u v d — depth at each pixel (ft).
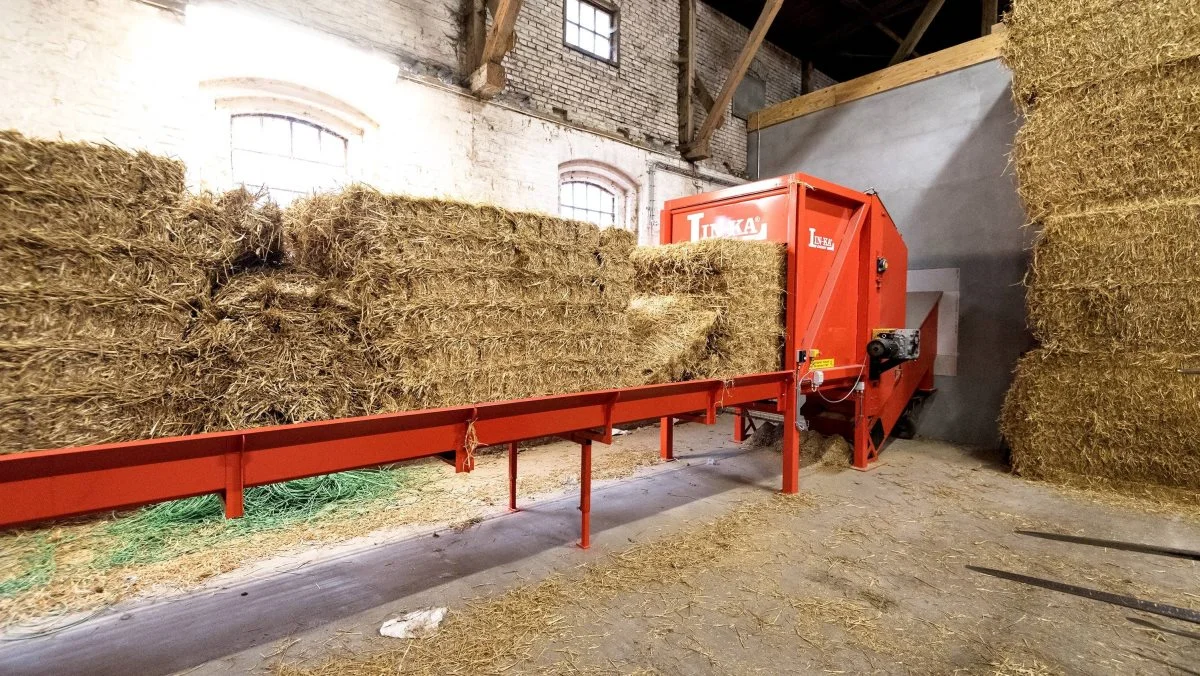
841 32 28.40
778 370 13.46
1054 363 14.79
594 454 17.58
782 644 7.16
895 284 17.12
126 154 5.33
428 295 7.25
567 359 8.91
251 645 7.14
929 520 11.80
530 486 14.08
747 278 12.28
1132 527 11.42
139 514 11.45
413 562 9.66
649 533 11.00
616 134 22.03
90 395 5.16
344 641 7.23
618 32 22.15
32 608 8.05
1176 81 12.73
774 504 12.79
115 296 5.27
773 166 26.58
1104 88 13.70
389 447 6.84
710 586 8.75
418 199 7.07
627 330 9.99
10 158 4.76
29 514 4.53
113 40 11.94
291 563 9.62
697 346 11.32
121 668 6.64
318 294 6.64
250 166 14.39
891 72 21.86
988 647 7.11
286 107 14.62
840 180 23.77
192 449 5.40
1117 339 13.71
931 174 20.81
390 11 15.93
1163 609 7.40
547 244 8.54
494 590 8.63
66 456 4.66
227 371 6.00
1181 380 12.82
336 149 15.85
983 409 19.52
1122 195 13.62
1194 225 12.48
